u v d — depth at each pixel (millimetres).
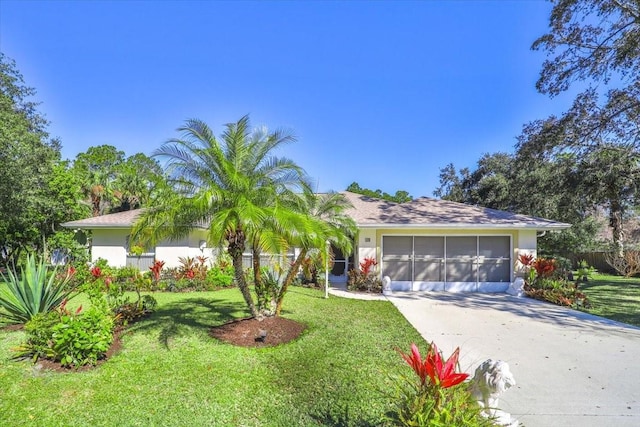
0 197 16281
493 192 32562
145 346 7633
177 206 7473
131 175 32844
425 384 3678
